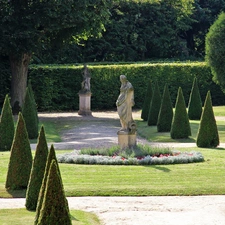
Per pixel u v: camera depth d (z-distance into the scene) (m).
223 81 62.59
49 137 43.12
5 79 65.88
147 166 29.20
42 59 80.62
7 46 56.53
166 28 86.44
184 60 86.75
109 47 84.69
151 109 50.69
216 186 24.55
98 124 53.28
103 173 27.44
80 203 21.88
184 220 19.34
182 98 41.62
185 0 87.31
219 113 60.03
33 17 55.62
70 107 69.00
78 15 56.03
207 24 93.00
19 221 18.95
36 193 20.53
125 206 21.42
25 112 42.28
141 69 70.19
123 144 32.03
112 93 70.19
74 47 82.75
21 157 23.80
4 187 24.27
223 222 19.17
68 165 29.47
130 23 85.31
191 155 31.22
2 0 55.88
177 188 24.14
